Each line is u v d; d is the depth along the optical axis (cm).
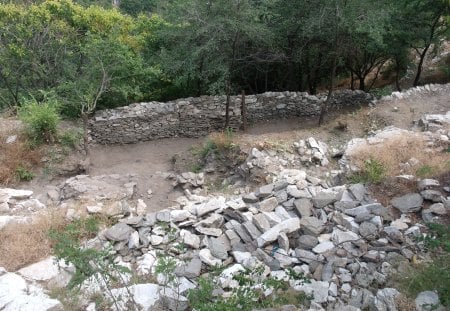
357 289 582
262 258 648
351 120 1281
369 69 1650
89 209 836
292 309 526
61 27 1426
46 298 576
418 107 1288
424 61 1889
